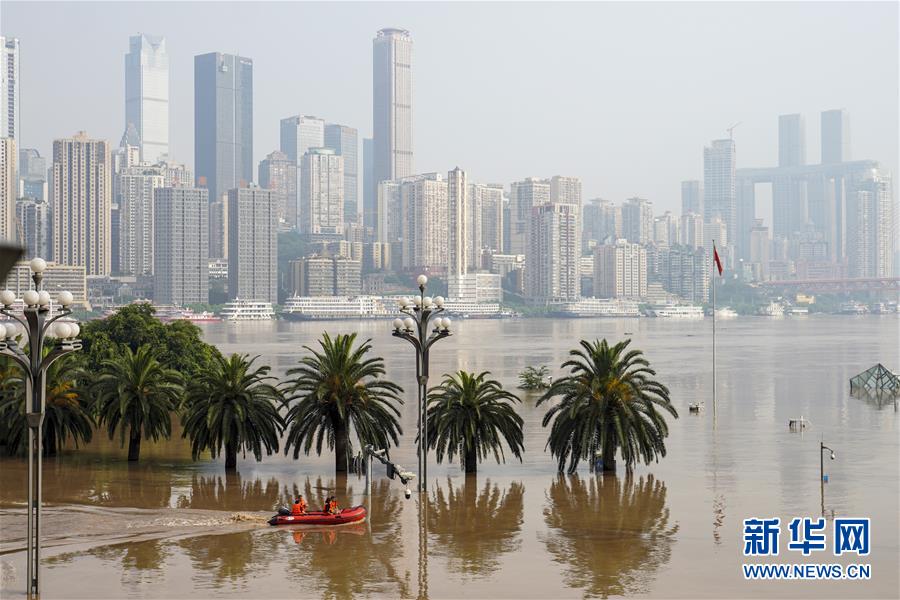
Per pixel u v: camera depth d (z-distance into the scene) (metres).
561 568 44.28
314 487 64.25
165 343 119.88
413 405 118.88
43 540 48.66
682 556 46.53
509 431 67.50
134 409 71.88
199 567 44.00
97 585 41.00
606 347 68.62
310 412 67.88
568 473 69.19
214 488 63.78
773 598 39.94
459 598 39.69
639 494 62.12
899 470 72.06
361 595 40.03
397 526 52.72
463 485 65.25
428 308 59.88
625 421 66.81
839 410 116.12
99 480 66.12
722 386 148.88
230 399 68.56
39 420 38.69
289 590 40.62
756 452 81.94
